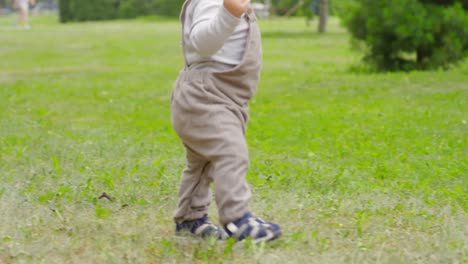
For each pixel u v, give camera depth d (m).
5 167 5.98
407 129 8.02
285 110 9.84
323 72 14.73
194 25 3.74
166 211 4.65
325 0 28.23
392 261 3.59
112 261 3.62
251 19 3.85
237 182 3.69
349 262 3.59
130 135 7.75
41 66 17.38
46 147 6.79
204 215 4.11
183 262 3.64
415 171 5.88
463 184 5.47
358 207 4.70
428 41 13.72
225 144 3.71
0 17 59.19
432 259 3.66
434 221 4.36
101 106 10.40
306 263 3.59
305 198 4.92
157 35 28.89
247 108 3.89
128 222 4.36
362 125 8.41
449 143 7.19
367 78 12.85
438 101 10.24
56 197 4.89
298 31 29.12
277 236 3.74
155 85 12.98
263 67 16.30
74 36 29.52
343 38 25.52
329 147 7.07
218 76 3.77
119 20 44.66
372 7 14.12
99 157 6.41
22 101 10.75
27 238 4.00
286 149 6.99
